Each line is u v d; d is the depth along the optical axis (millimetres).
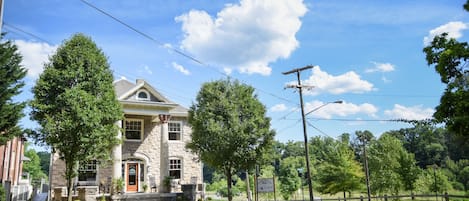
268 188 25516
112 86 22734
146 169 33844
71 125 19484
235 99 26359
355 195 54750
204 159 26188
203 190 34188
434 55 12000
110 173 31781
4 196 21344
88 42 22578
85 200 27594
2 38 20812
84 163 22016
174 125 36156
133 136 34156
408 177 39375
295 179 56125
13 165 37562
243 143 25031
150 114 32500
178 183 34000
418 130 91812
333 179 38094
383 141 42594
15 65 21219
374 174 40406
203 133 25766
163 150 32312
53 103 20734
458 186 57188
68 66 21250
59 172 29766
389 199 40906
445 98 11266
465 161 68500
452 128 10859
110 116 21375
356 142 75312
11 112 20172
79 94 20219
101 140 20859
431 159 87375
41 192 41344
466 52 10906
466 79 10984
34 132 20750
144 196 29016
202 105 26672
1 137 19922
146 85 32688
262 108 26875
